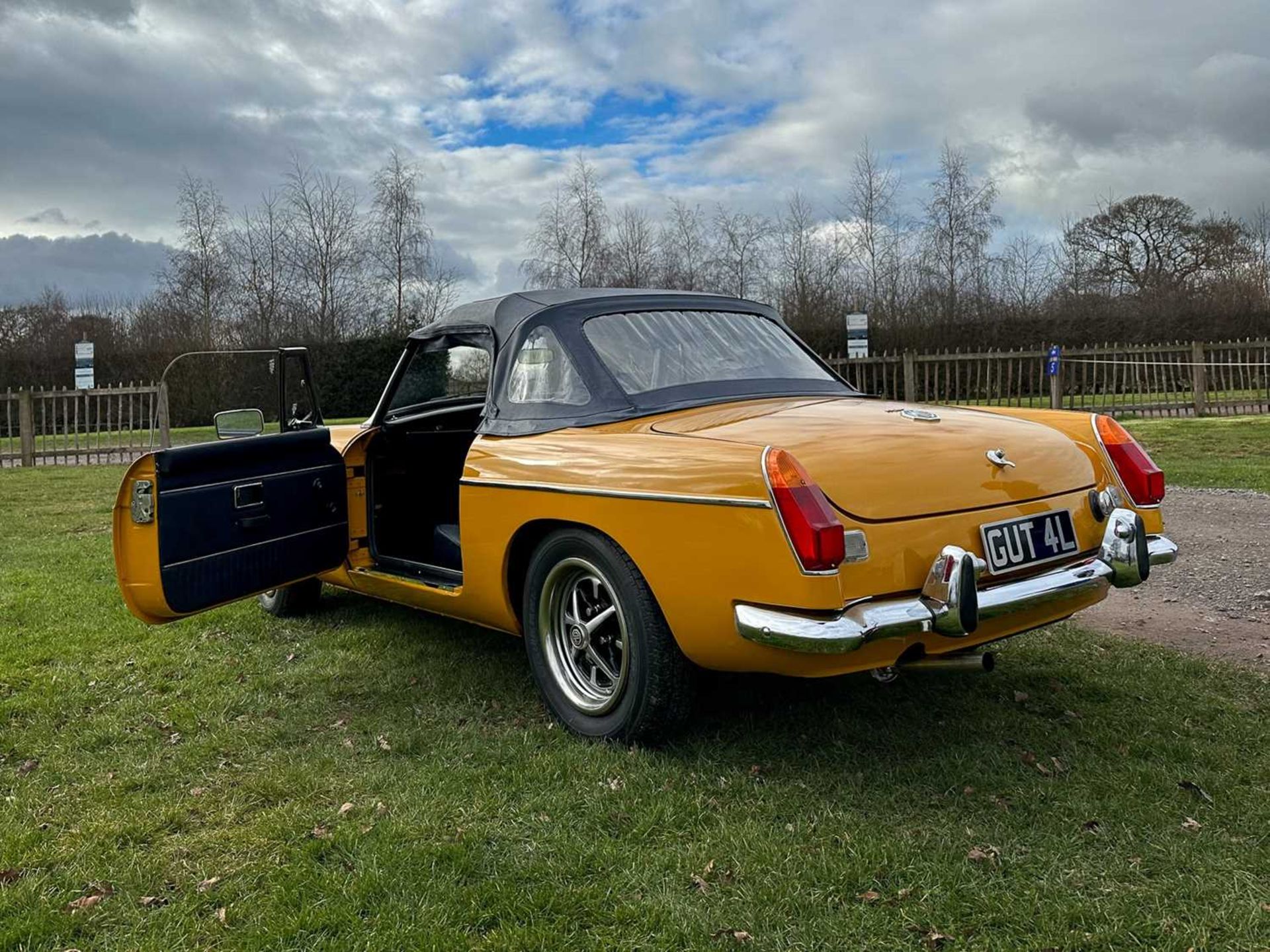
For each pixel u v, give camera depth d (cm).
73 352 2548
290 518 399
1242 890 227
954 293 2464
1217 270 3247
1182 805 270
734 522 264
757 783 290
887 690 366
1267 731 321
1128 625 457
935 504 277
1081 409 1587
